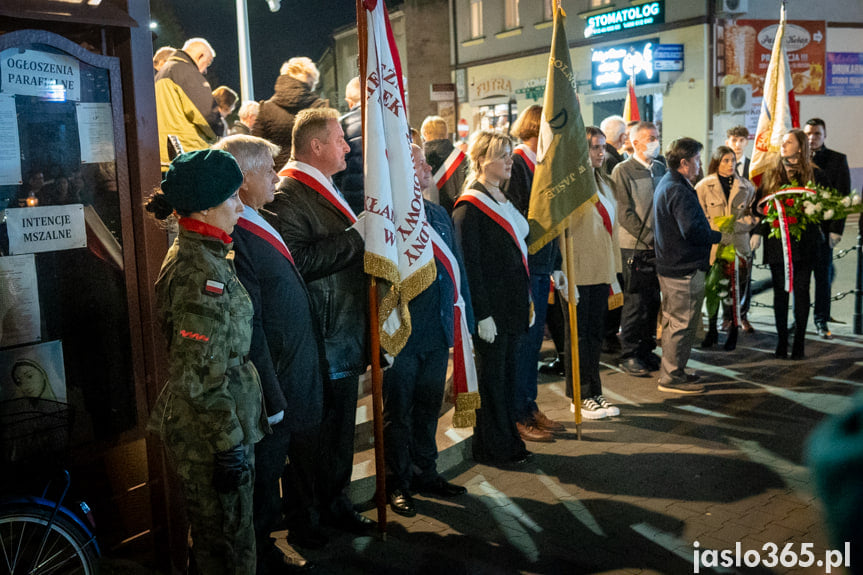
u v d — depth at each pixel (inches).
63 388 117.6
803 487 159.6
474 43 780.0
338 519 146.8
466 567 132.3
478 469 176.1
